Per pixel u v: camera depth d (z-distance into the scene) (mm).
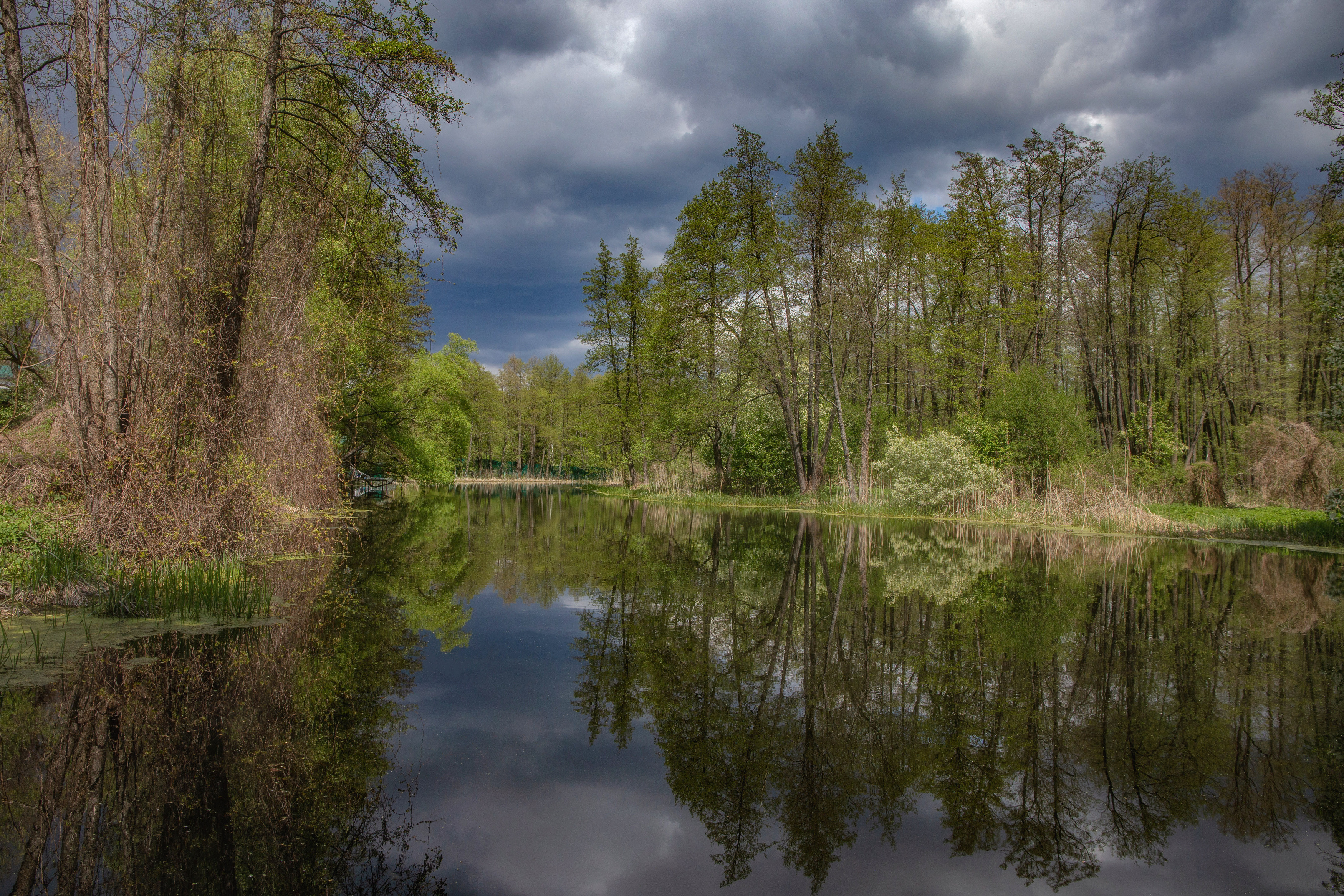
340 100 9828
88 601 6262
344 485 14305
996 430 19891
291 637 5672
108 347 7262
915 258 22672
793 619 6941
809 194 21141
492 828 2930
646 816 3080
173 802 3029
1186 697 4641
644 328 31531
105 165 7293
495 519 19156
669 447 30219
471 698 4539
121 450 7207
